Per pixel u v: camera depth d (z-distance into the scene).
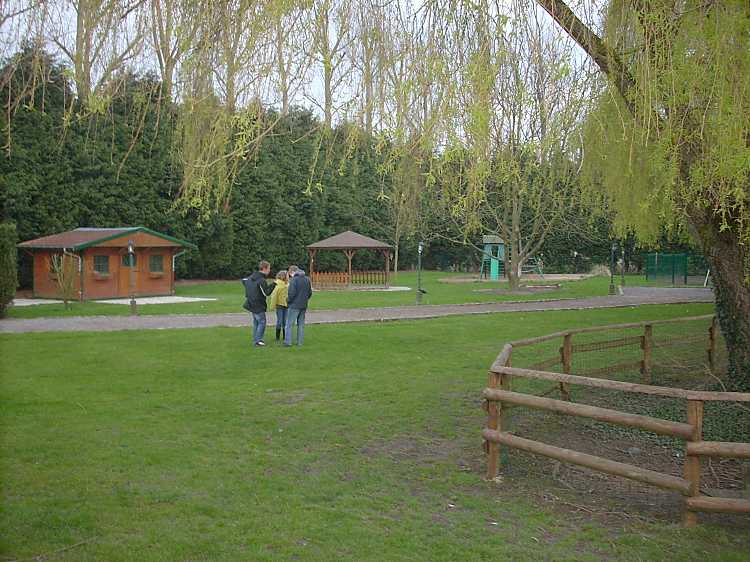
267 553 4.39
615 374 10.87
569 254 53.12
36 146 29.81
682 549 4.45
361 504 5.29
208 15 5.79
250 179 42.22
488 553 4.42
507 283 40.84
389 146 6.07
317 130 6.71
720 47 5.54
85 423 7.48
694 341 11.47
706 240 7.44
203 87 6.01
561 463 6.41
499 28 5.49
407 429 7.62
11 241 19.45
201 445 6.81
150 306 23.52
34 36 5.76
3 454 6.32
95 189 32.12
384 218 49.59
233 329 16.44
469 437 7.31
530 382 9.77
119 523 4.82
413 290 34.66
